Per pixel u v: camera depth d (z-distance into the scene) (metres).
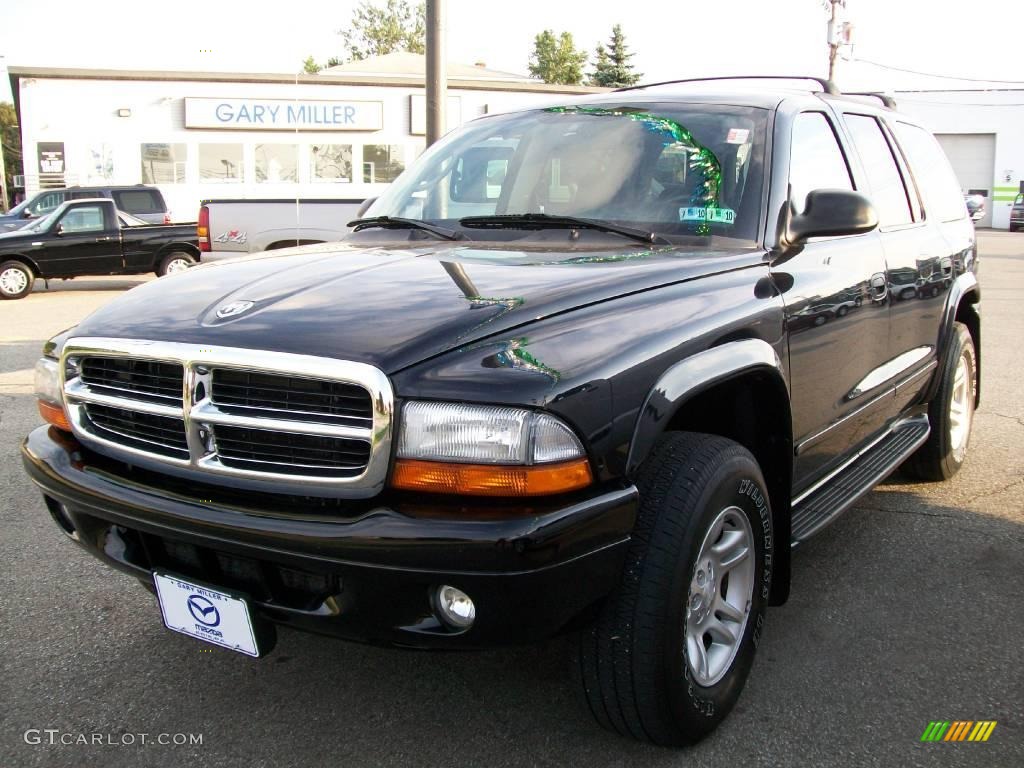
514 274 2.62
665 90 3.76
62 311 13.09
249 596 2.33
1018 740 2.64
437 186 3.71
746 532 2.72
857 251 3.59
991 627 3.33
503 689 2.94
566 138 3.54
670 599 2.34
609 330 2.34
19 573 3.83
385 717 2.79
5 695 2.91
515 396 2.08
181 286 2.80
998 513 4.53
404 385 2.12
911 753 2.58
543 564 2.06
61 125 27.98
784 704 2.83
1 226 19.77
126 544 2.62
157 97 28.50
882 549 4.07
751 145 3.26
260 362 2.21
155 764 2.56
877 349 3.77
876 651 3.16
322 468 2.20
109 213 15.70
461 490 2.09
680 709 2.44
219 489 2.34
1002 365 8.26
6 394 7.16
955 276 4.71
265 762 2.57
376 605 2.16
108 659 3.14
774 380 2.83
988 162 41.62
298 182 29.91
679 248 3.00
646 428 2.28
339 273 2.72
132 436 2.51
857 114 4.11
